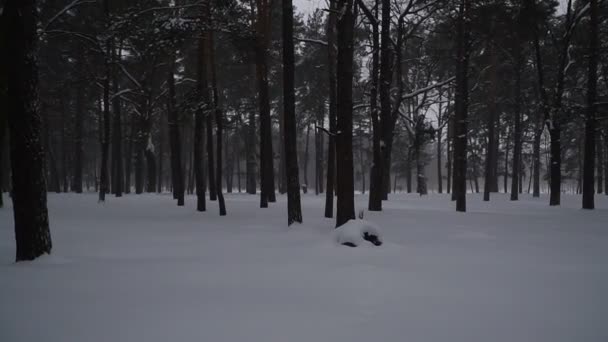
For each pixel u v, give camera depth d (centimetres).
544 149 4003
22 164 684
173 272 619
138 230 1124
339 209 1032
